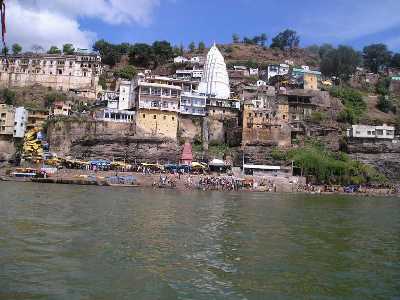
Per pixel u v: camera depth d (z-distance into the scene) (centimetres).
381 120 12306
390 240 2967
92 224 3030
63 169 8350
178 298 1576
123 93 10969
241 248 2483
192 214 3934
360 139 10500
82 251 2200
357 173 9469
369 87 16475
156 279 1791
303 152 9706
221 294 1644
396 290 1773
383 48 19325
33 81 12875
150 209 4147
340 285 1817
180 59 16712
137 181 7881
